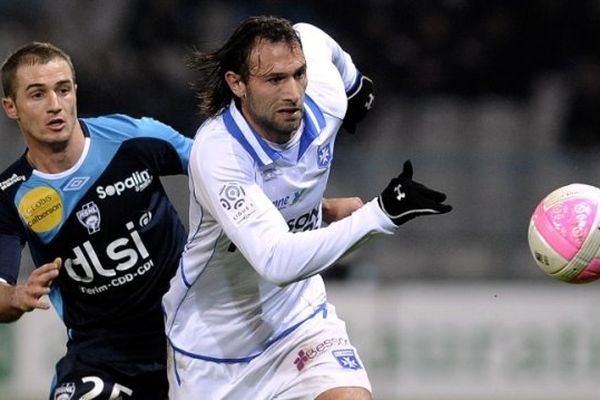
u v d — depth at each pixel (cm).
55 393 1916
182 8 4509
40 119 1781
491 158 3675
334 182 3634
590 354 3444
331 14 4619
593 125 4353
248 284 1730
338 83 1753
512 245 3606
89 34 4516
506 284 3491
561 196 1652
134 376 1923
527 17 4628
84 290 1891
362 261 3541
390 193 1492
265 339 1773
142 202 1859
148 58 4375
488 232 3619
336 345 1767
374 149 3762
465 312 3459
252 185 1588
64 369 1923
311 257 1507
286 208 1675
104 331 1916
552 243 1620
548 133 4397
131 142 1853
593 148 4300
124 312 1898
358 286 3472
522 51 4594
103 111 4212
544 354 3447
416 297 3466
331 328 1797
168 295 1794
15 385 3378
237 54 1577
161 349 1936
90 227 1852
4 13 4606
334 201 1888
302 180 1661
